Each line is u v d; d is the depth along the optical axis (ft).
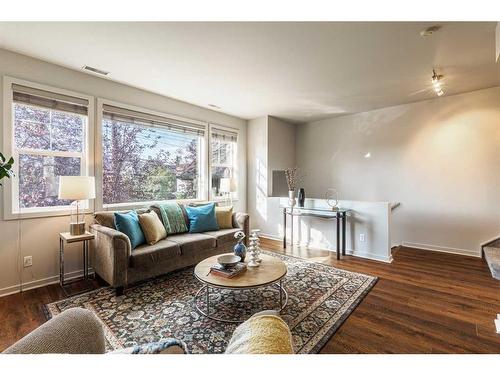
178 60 8.89
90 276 9.73
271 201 16.24
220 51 8.27
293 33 7.19
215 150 15.65
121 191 11.38
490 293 8.32
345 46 7.94
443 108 12.93
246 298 7.97
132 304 7.59
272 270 7.41
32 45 7.95
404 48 8.06
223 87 11.55
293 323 6.55
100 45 7.93
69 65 9.32
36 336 2.58
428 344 5.73
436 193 13.23
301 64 9.20
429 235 13.46
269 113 16.05
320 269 10.49
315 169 17.97
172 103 13.15
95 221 9.57
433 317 6.88
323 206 13.46
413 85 11.30
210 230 11.95
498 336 6.02
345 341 5.84
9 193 8.35
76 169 10.03
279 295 8.15
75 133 10.00
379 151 15.12
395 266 10.87
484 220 12.00
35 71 8.83
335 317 6.83
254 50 8.19
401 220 14.33
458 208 12.63
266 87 11.51
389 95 12.62
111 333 6.16
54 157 9.52
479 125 12.02
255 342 2.45
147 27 6.91
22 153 8.78
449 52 8.35
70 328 2.84
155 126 12.41
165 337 6.02
